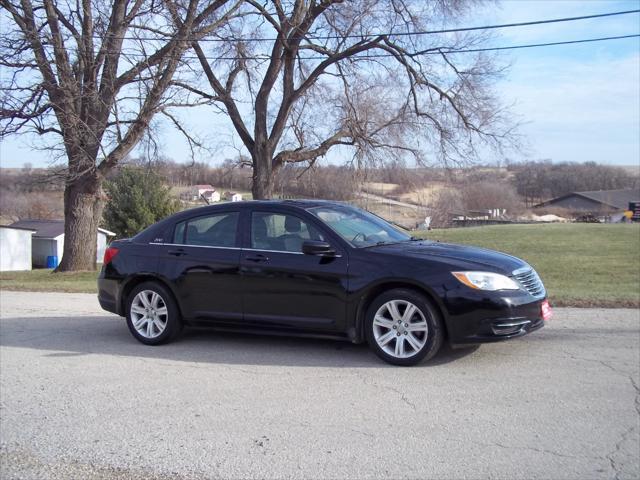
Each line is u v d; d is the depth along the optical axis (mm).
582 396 5273
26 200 74312
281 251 6828
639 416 4812
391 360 6238
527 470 3961
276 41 23328
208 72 23250
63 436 4785
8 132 18516
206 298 7160
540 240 30344
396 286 6293
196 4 20281
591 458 4109
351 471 4020
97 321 9430
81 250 22078
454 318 5961
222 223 7309
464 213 64312
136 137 20656
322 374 6082
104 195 22578
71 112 19047
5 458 4449
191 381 6016
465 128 23234
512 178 92375
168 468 4176
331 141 24438
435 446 4348
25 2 19078
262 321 6855
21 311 10672
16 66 18281
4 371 6605
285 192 27016
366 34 22719
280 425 4824
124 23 19812
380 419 4871
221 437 4637
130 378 6188
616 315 8641
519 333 6023
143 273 7504
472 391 5445
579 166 102688
